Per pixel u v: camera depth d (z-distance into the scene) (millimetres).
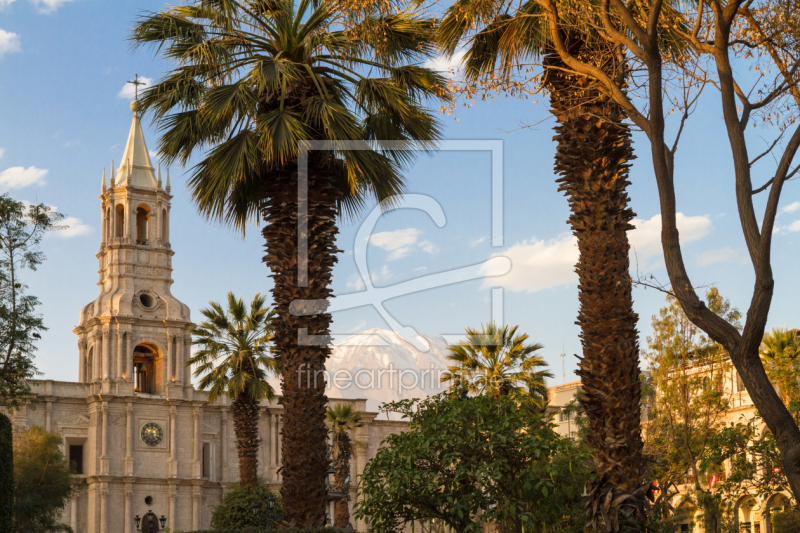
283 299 19500
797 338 48094
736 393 52406
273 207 19844
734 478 28734
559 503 20109
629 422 14641
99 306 71688
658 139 11172
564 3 14336
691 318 10625
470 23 16984
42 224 33938
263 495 47531
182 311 74188
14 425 64500
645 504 14180
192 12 20562
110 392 68875
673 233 10898
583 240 15539
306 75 19984
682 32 13445
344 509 54031
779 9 12750
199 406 72438
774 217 10328
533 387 39156
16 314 33062
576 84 15883
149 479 69188
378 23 18906
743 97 11672
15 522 44062
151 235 75438
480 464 17719
